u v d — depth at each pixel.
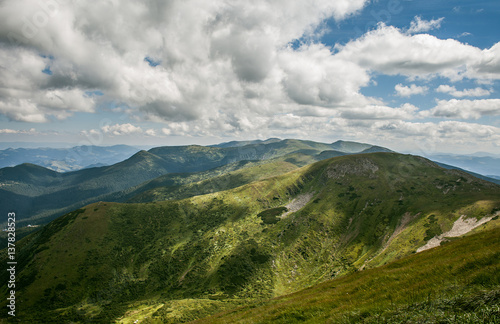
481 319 8.35
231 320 27.19
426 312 10.55
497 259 15.73
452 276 15.88
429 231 178.50
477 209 176.12
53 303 175.50
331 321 14.02
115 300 187.50
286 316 18.55
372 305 14.20
